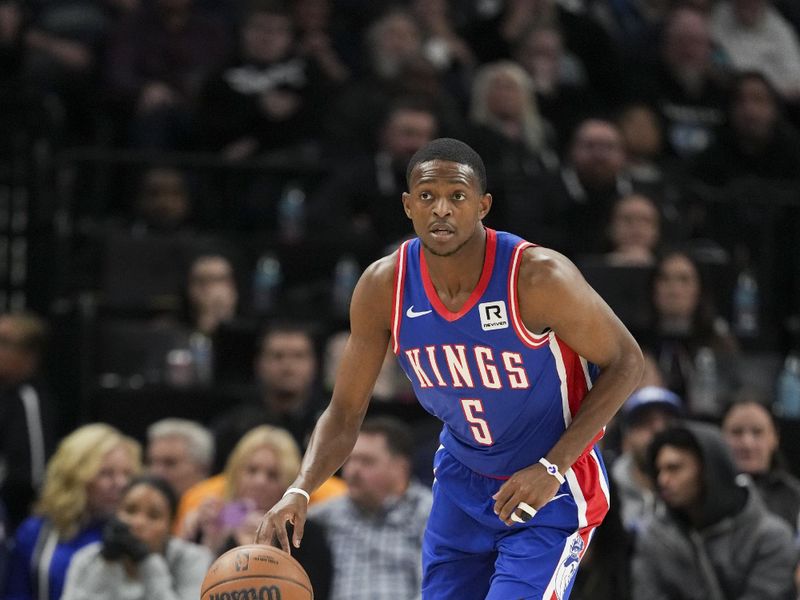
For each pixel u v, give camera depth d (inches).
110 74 1422.2
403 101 1256.8
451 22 1542.8
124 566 767.1
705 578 761.6
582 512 523.8
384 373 1033.5
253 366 1086.4
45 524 863.1
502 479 527.2
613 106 1477.6
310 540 786.8
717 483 769.6
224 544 758.5
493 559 539.2
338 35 1491.1
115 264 1139.9
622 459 885.2
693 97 1481.3
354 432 535.8
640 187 1254.9
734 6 1593.3
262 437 849.5
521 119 1321.4
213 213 1266.0
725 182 1369.3
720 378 1064.2
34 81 1311.5
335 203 1224.2
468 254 490.0
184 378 1057.5
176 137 1344.7
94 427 885.8
